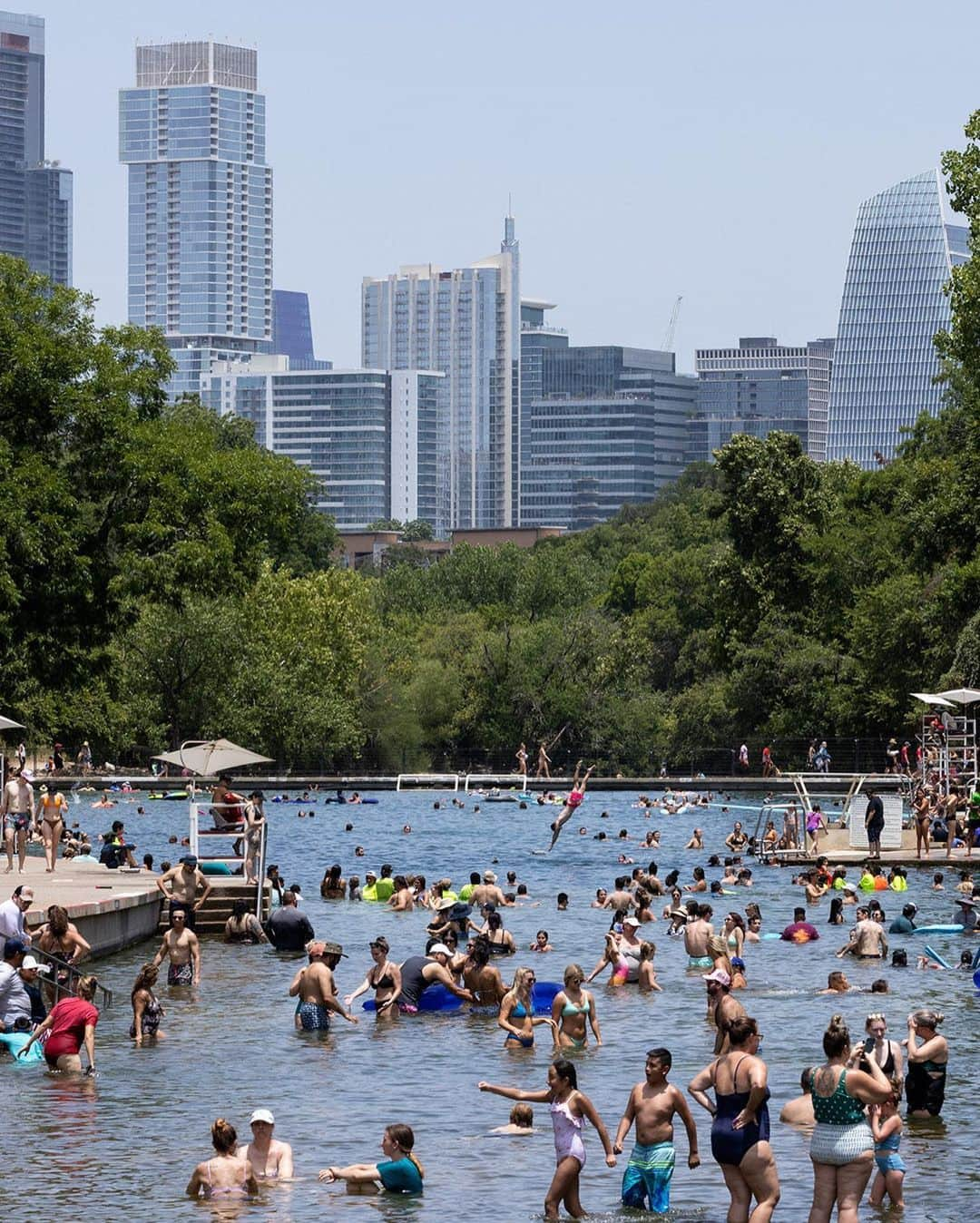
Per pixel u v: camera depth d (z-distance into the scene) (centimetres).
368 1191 2572
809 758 11638
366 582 15975
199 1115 3005
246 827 5575
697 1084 2473
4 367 6725
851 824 7625
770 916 5722
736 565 12800
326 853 8150
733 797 11531
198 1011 4009
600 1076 3362
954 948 5025
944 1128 2917
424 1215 2466
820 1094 2256
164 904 5225
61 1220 2416
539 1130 2941
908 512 11494
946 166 8000
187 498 7000
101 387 6850
